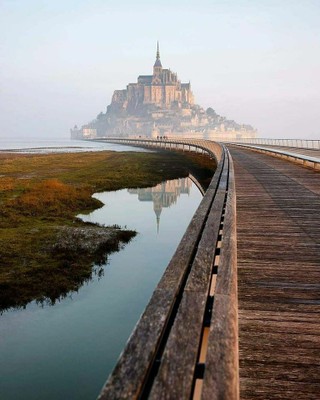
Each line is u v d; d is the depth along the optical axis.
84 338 7.43
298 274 5.42
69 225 16.59
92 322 8.05
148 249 13.40
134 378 1.50
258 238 7.41
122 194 26.92
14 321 8.10
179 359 1.73
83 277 10.59
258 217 9.38
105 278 10.59
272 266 5.78
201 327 2.11
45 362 6.67
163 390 1.48
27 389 5.92
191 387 1.54
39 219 17.59
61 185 26.28
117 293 9.59
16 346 7.14
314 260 6.05
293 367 3.17
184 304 2.46
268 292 4.79
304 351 3.42
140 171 40.34
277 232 7.88
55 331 7.69
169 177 36.59
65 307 8.78
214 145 49.09
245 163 26.88
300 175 18.97
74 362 6.68
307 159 22.50
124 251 13.16
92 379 6.22
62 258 12.08
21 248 12.94
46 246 13.25
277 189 14.24
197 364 1.88
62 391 5.91
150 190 29.06
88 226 16.56
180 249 3.93
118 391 1.41
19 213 18.62
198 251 3.87
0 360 6.70
